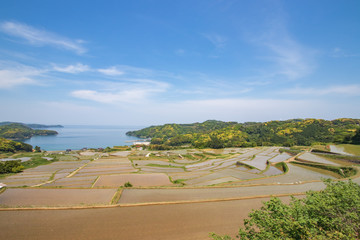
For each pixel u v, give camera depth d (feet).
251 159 220.64
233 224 53.26
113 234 47.42
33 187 88.28
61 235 46.78
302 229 31.63
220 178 128.98
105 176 144.87
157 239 45.70
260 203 69.62
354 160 162.30
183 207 65.05
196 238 46.34
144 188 86.84
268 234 30.58
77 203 69.87
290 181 110.01
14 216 56.29
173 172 164.96
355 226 33.30
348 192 37.81
